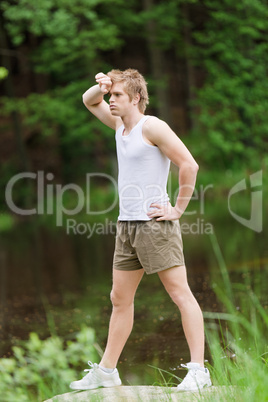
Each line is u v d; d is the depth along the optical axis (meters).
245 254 13.73
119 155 5.68
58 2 27.05
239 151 30.92
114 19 31.92
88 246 18.41
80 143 35.56
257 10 31.86
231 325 7.98
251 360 5.11
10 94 33.06
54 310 10.54
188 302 5.65
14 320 10.04
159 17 32.16
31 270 14.93
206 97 32.31
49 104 31.45
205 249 14.88
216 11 33.59
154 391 5.43
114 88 5.55
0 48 32.41
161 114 33.56
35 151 38.09
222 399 4.65
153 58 33.41
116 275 5.82
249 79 31.95
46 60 31.17
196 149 31.86
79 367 7.01
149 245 5.54
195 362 5.56
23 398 5.70
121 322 5.88
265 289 9.99
